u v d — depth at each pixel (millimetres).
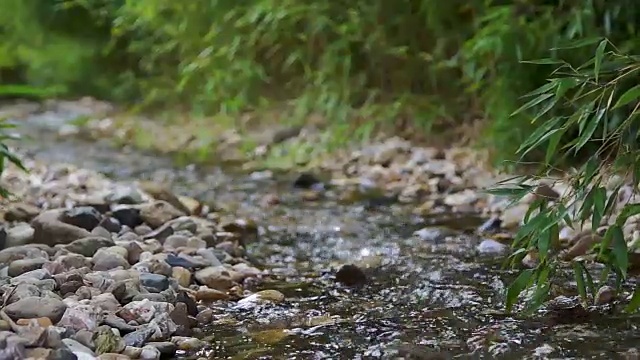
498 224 3260
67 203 3369
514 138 4145
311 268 2764
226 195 3986
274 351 1979
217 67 5602
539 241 1946
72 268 2422
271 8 5184
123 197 3410
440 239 3109
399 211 3617
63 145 5516
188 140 5559
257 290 2525
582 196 1970
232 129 5668
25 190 3793
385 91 5250
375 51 5117
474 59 4430
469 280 2543
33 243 2719
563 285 2402
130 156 5129
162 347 1944
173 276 2529
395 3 5039
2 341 1718
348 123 5082
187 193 4039
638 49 3797
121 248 2637
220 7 5594
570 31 3973
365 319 2203
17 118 6660
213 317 2252
